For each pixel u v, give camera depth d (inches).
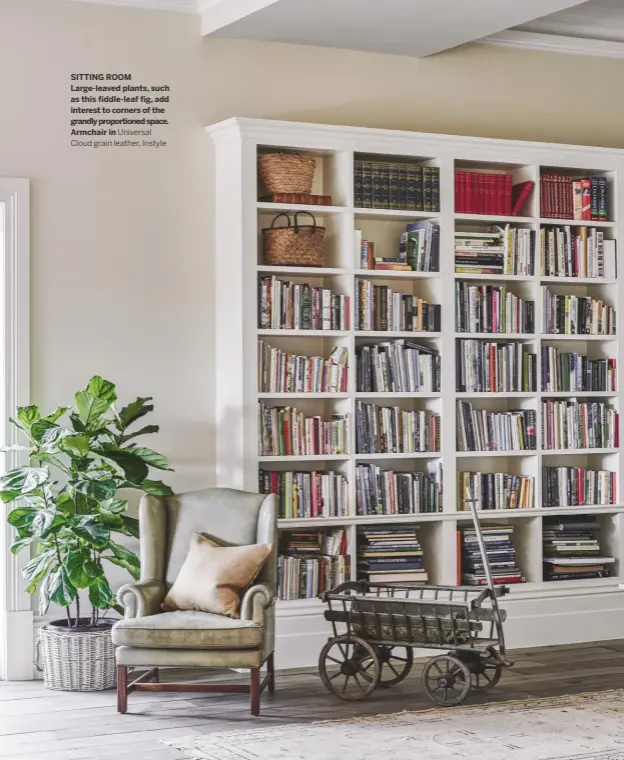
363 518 241.6
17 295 225.5
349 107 255.1
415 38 245.8
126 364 235.9
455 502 251.9
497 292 258.2
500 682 219.6
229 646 193.5
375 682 206.4
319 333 240.2
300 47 251.0
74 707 203.2
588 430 267.0
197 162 242.1
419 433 250.5
